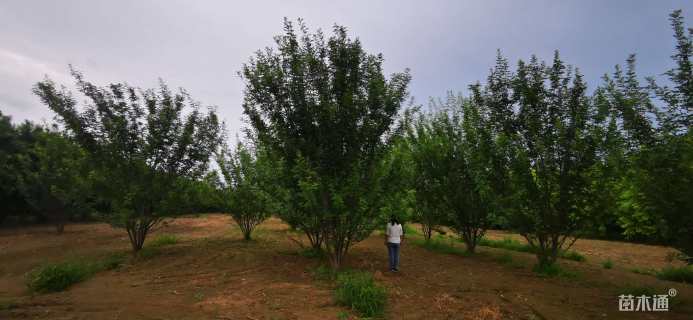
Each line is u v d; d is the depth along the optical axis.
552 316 6.89
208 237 17.44
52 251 14.67
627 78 7.62
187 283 8.95
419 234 20.42
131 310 6.91
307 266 10.56
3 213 26.64
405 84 9.70
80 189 14.70
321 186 8.92
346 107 8.92
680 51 6.90
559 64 10.34
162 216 13.28
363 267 10.69
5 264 12.89
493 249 15.41
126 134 12.43
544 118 10.28
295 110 9.34
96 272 10.39
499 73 11.06
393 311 6.93
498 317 6.71
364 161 9.50
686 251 6.89
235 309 6.92
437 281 9.33
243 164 15.60
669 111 7.00
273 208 10.31
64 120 12.18
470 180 13.33
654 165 6.76
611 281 9.75
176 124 13.01
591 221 10.07
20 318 6.51
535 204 10.34
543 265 10.64
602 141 9.32
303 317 6.49
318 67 9.30
